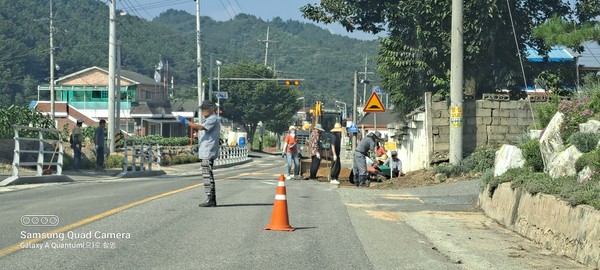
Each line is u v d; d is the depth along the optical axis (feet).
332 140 73.67
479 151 70.79
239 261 28.58
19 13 330.95
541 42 91.56
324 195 57.21
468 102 74.59
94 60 371.97
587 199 32.19
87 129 145.89
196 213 41.52
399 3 88.99
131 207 43.55
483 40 85.40
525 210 38.75
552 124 46.16
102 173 85.87
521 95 93.61
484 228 41.01
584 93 51.88
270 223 36.78
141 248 30.58
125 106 291.38
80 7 419.54
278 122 325.01
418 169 82.74
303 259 29.53
